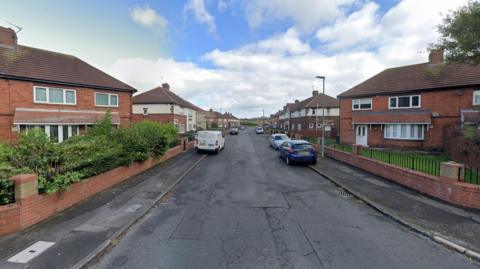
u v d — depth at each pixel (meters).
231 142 30.72
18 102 14.65
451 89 17.09
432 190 7.35
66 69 18.03
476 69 16.58
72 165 6.48
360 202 7.18
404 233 5.12
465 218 5.71
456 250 4.43
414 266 3.94
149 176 10.35
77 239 4.65
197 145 18.64
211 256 4.18
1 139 13.84
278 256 4.19
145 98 34.12
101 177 7.97
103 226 5.25
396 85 20.52
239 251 4.34
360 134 22.58
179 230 5.21
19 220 4.94
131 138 10.20
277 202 7.16
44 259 3.98
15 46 16.36
